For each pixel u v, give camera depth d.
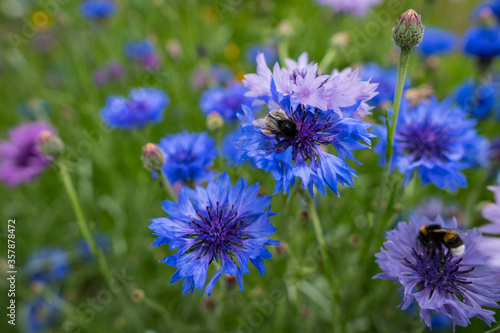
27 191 0.62
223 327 0.43
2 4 0.72
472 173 0.52
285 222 0.33
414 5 0.59
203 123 0.55
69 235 0.53
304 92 0.28
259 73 0.29
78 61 0.62
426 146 0.35
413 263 0.31
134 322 0.45
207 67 0.56
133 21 0.69
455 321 0.29
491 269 0.29
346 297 0.41
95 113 0.57
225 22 0.72
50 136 0.36
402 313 0.42
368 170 0.50
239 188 0.30
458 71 0.71
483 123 0.49
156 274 0.52
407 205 0.39
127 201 0.55
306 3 0.74
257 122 0.29
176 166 0.36
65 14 0.63
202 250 0.30
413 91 0.40
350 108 0.28
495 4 0.62
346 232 0.45
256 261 0.29
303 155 0.29
